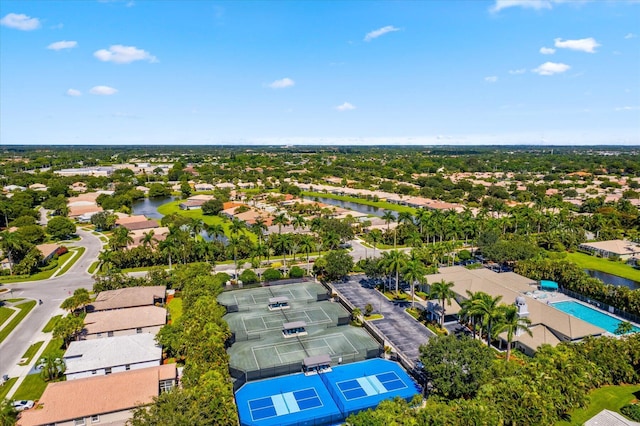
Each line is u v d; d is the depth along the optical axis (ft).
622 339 240.53
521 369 209.67
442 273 368.27
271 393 221.87
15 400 204.85
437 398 197.26
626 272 429.38
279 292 339.57
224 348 242.37
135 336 254.68
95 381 201.16
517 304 275.59
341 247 519.60
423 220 510.99
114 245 461.78
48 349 259.60
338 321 294.05
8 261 434.71
